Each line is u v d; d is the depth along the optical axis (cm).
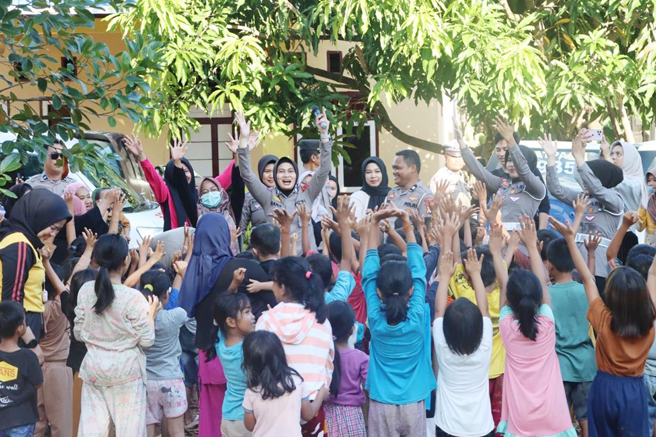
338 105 1295
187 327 737
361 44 1217
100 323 555
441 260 578
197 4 1112
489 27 1044
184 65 1066
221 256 586
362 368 568
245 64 1090
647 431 532
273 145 1539
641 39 1025
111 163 1090
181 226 849
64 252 745
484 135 1234
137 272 602
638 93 1074
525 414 541
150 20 1051
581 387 616
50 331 642
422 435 549
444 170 953
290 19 1188
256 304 575
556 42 1165
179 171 848
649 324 524
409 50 1044
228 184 915
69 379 649
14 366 547
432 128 1571
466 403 534
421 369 552
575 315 613
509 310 556
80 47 666
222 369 578
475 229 763
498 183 794
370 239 591
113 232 701
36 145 639
